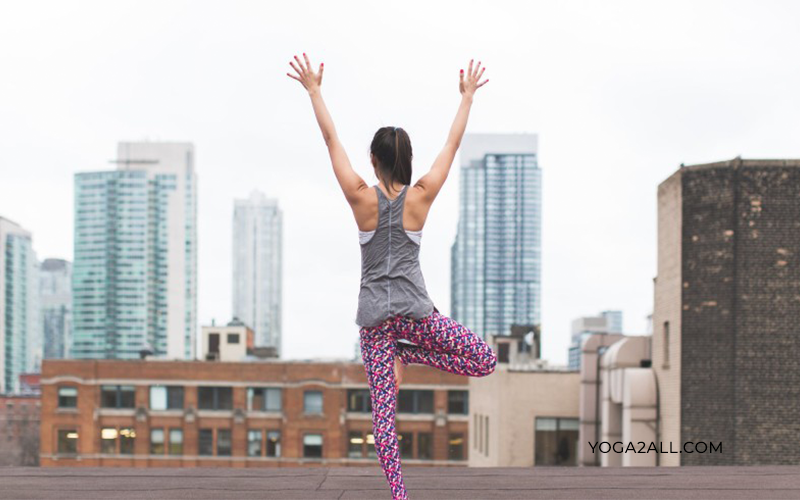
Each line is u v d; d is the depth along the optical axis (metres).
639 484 5.11
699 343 18.48
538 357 48.38
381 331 3.23
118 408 53.03
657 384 20.56
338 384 52.06
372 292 3.20
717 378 18.08
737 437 17.61
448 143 3.31
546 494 4.69
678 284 19.23
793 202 17.81
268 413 52.41
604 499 4.53
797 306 17.64
